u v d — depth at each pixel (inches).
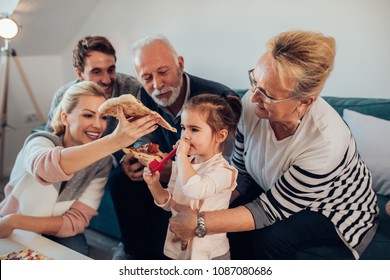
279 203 45.3
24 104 95.7
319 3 61.0
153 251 59.9
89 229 76.0
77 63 62.1
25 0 78.2
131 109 43.4
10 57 89.9
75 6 82.8
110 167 58.2
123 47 82.0
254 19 67.2
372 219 46.6
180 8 74.2
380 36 58.0
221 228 44.8
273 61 40.6
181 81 53.8
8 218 48.9
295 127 44.2
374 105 56.2
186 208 46.9
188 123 45.7
